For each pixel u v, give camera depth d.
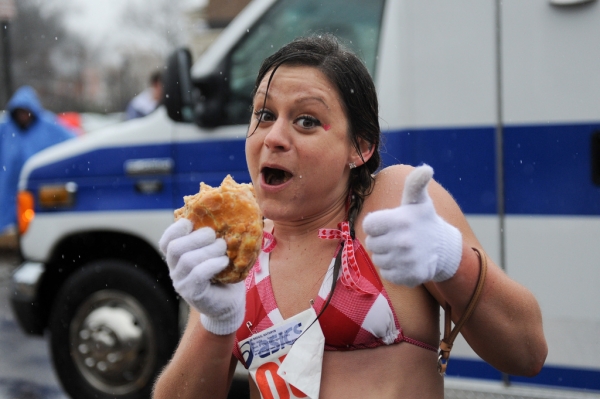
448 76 3.37
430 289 1.66
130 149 4.36
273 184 1.75
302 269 1.70
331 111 1.65
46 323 4.82
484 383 3.38
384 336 1.59
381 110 3.50
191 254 1.47
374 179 1.78
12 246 11.16
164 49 18.73
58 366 4.61
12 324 6.95
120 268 4.39
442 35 3.38
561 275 3.18
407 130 3.44
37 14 20.89
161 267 4.37
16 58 20.33
